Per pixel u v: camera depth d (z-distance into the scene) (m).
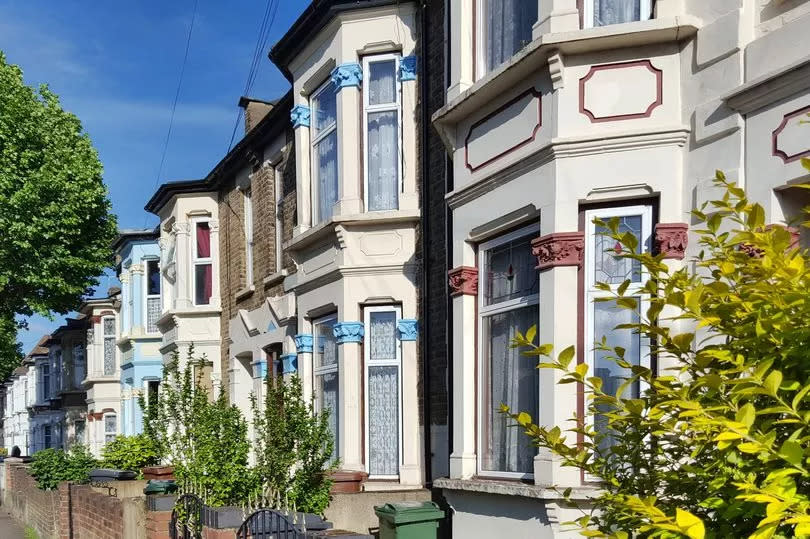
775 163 4.87
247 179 14.27
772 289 2.53
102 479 12.80
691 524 2.16
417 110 9.24
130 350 21.12
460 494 6.79
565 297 5.83
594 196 5.84
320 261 10.25
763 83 4.92
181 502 7.74
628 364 3.16
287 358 11.49
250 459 11.24
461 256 7.18
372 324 9.54
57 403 37.41
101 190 21.02
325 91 10.54
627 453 3.05
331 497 8.27
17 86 19.84
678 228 5.44
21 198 19.14
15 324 22.16
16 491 20.61
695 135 5.46
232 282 14.91
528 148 6.31
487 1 7.37
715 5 5.38
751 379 2.35
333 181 10.28
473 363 7.03
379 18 9.51
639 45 5.77
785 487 2.18
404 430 8.93
